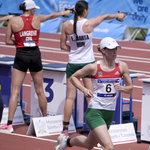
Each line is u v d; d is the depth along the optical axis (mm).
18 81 20797
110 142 13609
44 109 21703
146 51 55594
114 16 20328
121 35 62875
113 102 14352
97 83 14070
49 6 67875
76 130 22188
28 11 20672
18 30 20188
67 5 65938
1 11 74688
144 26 60906
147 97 19281
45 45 61094
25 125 22984
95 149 18281
